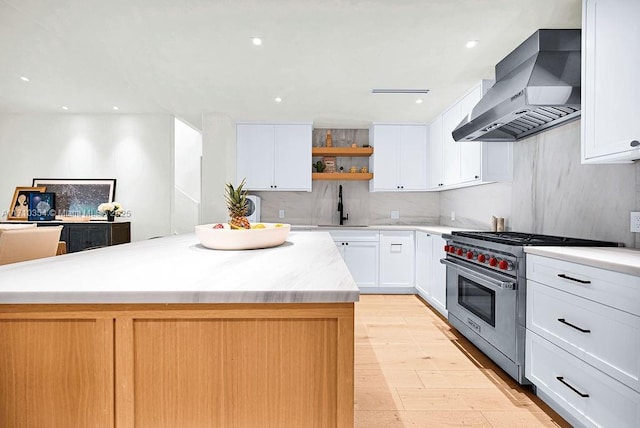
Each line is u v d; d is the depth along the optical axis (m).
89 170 4.90
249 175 4.64
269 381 0.90
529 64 2.31
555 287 1.80
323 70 3.00
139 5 2.09
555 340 1.80
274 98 3.74
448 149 3.93
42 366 0.89
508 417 1.82
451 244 3.01
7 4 2.25
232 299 0.86
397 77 3.13
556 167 2.61
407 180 4.64
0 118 4.91
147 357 0.89
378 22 2.25
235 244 1.63
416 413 1.85
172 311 0.89
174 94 3.64
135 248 1.73
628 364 1.39
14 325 0.89
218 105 4.00
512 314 2.14
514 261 2.12
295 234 2.57
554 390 1.81
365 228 4.38
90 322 0.89
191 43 2.55
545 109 2.31
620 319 1.42
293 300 0.86
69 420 0.89
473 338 2.66
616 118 1.69
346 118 4.48
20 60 3.15
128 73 3.10
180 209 5.86
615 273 1.44
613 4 1.71
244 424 0.90
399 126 4.65
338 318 0.89
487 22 2.24
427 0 2.03
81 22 2.28
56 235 2.07
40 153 4.91
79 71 3.39
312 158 4.96
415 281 4.35
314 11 2.14
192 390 0.90
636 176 1.95
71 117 4.91
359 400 1.98
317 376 0.90
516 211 3.11
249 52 2.68
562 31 2.31
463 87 3.36
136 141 4.88
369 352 2.63
